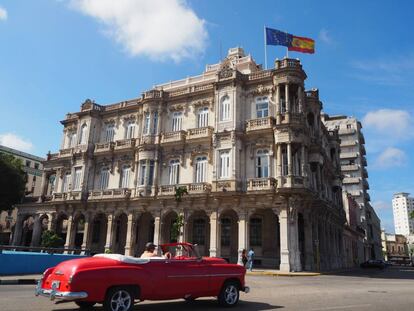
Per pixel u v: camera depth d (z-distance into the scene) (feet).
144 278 34.01
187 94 139.64
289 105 117.80
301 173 112.27
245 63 152.87
